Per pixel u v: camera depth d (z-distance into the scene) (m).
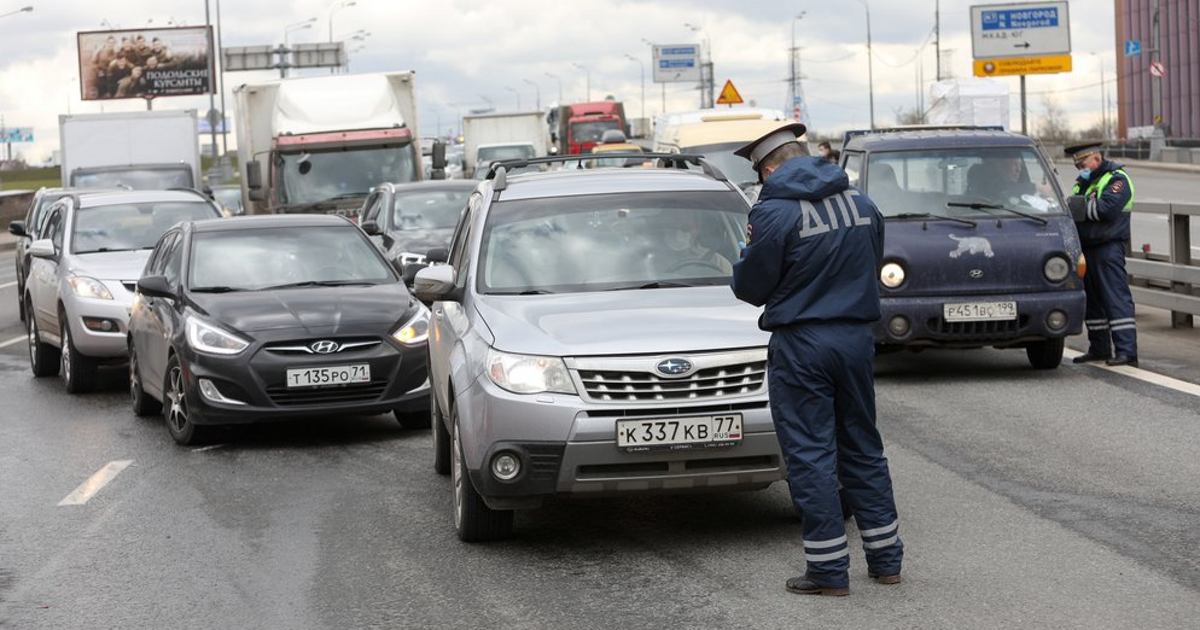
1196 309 21.66
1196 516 11.17
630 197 12.98
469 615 9.33
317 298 16.70
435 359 13.50
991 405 16.64
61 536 12.18
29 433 17.89
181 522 12.54
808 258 9.28
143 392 18.61
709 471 10.62
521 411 10.57
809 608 9.12
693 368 10.59
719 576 10.02
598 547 11.02
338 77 39.91
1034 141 19.58
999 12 134.62
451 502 12.95
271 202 38.38
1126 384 17.61
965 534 10.90
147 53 143.75
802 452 9.41
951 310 18.19
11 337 30.27
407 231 29.02
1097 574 9.65
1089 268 19.22
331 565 10.80
